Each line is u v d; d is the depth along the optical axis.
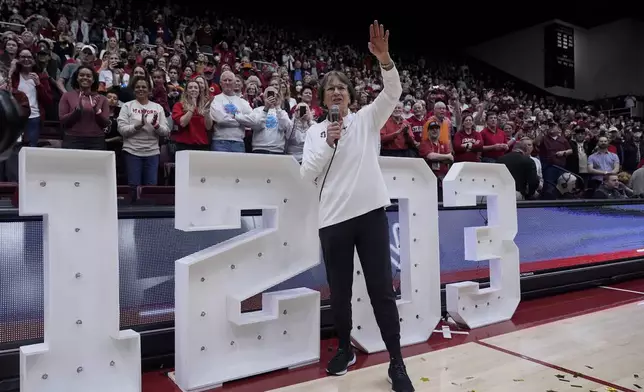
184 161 2.02
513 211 3.21
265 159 2.23
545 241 3.82
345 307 2.14
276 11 15.34
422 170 2.77
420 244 2.75
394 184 2.64
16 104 1.19
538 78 16.86
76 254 1.85
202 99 3.85
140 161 3.62
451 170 2.92
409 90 10.90
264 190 2.26
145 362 2.27
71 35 7.54
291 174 2.33
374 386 2.05
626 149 8.17
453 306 2.91
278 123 3.91
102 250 1.91
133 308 2.28
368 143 2.06
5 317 2.01
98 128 3.54
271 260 2.29
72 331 1.83
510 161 4.27
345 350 2.21
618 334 2.72
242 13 14.55
